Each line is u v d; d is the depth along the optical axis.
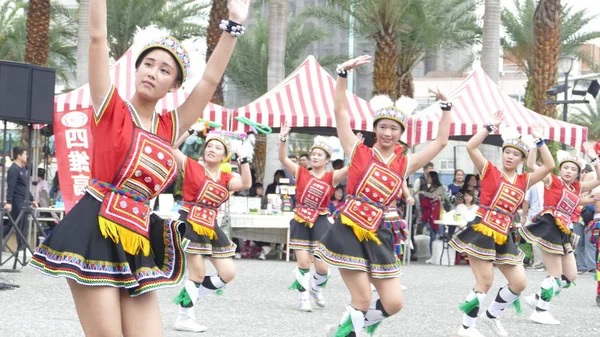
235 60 37.28
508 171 9.12
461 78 51.59
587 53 34.31
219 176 9.26
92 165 4.47
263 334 8.77
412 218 20.56
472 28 29.75
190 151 24.50
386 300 6.90
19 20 36.34
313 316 10.32
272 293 12.61
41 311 9.78
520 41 31.08
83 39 22.19
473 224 9.02
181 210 9.10
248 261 19.11
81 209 4.39
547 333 9.59
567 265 10.96
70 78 41.84
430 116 18.16
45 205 18.69
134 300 4.47
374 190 6.92
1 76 13.80
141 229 4.45
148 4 31.17
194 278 8.93
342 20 29.88
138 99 4.49
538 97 23.00
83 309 4.34
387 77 24.95
